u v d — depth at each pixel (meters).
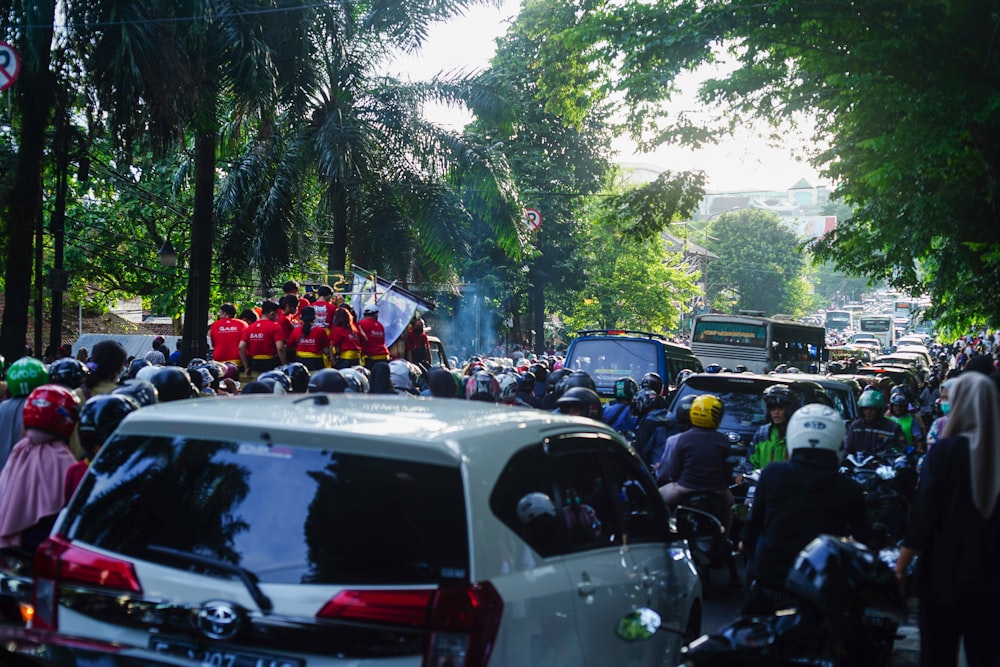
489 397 10.30
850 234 22.94
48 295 35.00
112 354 7.17
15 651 3.55
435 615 3.46
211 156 19.75
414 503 3.62
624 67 17.64
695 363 23.80
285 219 24.69
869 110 16.59
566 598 4.08
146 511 3.83
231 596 3.55
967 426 4.69
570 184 44.06
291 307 15.00
